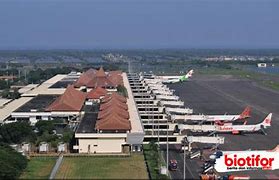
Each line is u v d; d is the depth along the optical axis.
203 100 183.38
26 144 100.69
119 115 110.81
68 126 123.31
